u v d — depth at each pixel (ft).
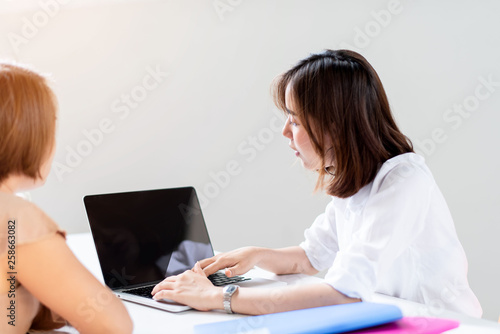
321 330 2.86
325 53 4.10
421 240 4.06
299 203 8.89
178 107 9.07
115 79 8.96
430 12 7.89
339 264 3.59
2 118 2.67
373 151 3.97
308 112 3.93
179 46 8.96
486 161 7.76
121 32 8.90
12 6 8.54
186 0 8.86
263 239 9.18
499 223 7.76
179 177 9.20
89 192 9.08
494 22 7.52
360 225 4.08
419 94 8.09
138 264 4.28
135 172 9.13
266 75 8.80
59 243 2.77
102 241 4.17
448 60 7.86
